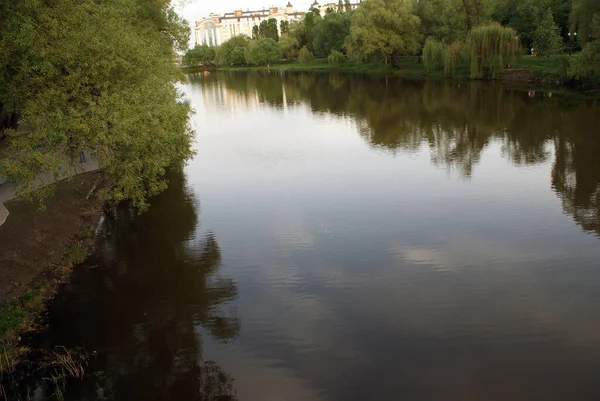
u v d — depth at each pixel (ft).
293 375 39.06
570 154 97.40
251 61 456.04
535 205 71.82
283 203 78.07
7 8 56.24
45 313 49.49
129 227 70.59
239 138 131.95
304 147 116.67
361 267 55.83
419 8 288.92
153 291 53.06
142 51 72.08
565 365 38.78
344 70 345.51
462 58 229.66
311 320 46.26
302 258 58.75
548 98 161.99
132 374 40.32
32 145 52.49
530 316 45.29
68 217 68.03
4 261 52.85
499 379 37.52
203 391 37.73
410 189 81.76
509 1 246.88
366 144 116.88
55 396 37.91
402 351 41.24
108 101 56.90
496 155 100.48
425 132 126.93
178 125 70.69
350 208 74.38
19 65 58.03
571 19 166.09
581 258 55.57
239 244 63.52
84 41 58.90
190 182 91.56
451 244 60.44
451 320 45.16
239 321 46.75
